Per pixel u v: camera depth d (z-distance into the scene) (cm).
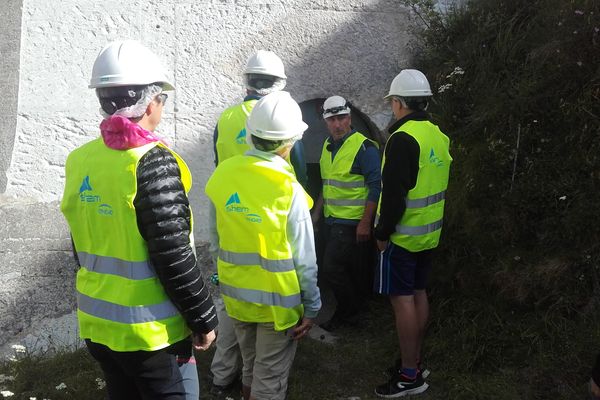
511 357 386
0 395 378
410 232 355
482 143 456
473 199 445
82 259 250
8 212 459
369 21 492
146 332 234
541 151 435
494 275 415
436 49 497
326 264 466
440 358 402
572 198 411
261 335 303
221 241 302
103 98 236
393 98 366
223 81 480
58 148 470
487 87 470
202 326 238
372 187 452
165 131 480
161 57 473
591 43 428
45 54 463
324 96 495
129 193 225
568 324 383
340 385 396
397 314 367
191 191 484
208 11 474
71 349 446
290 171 294
